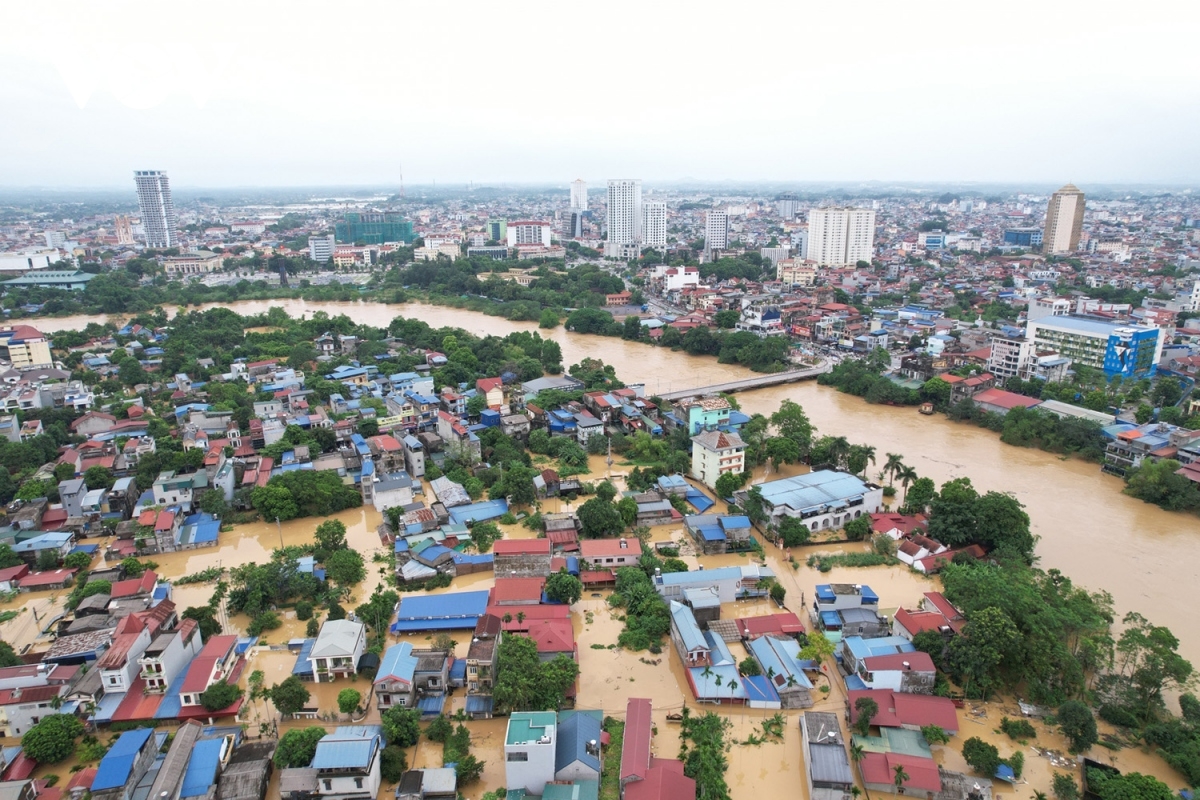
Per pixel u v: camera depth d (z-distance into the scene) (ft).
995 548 401.90
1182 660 284.82
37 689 287.28
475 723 283.38
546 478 482.28
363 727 268.41
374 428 570.87
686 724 280.51
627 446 567.18
